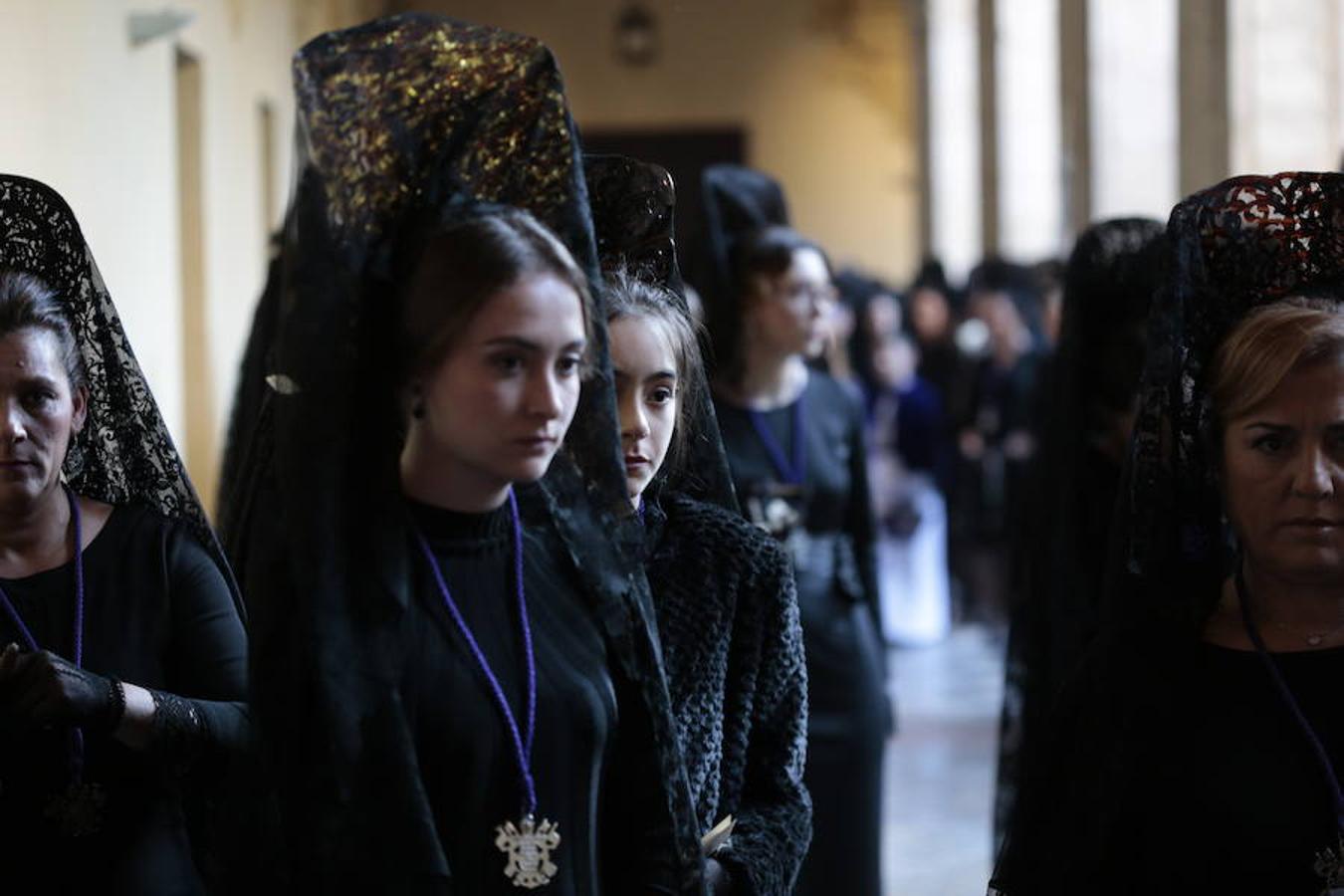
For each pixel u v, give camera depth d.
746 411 5.26
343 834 2.32
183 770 2.80
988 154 15.82
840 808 5.23
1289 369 2.66
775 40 22.47
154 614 2.92
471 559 2.44
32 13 5.89
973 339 12.26
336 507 2.32
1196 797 2.67
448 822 2.37
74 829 2.83
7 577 2.90
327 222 2.33
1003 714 4.82
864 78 22.45
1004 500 11.84
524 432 2.31
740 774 2.92
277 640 2.35
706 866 2.77
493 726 2.38
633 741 2.54
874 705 5.31
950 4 18.38
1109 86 11.29
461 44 2.41
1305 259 2.79
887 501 11.83
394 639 2.35
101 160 6.71
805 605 5.21
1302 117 8.93
